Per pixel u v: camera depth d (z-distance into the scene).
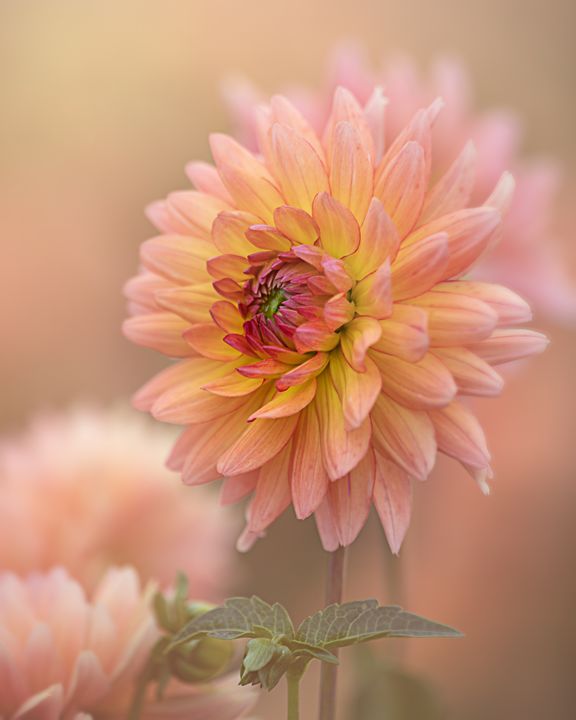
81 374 1.58
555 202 1.25
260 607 0.71
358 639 0.71
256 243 0.75
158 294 0.75
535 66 1.81
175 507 0.93
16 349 1.59
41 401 1.56
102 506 0.91
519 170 1.00
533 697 1.26
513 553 1.31
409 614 0.70
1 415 1.54
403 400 0.72
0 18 1.74
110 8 1.77
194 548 0.94
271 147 0.76
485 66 1.82
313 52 1.83
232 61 1.81
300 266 0.75
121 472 0.92
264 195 0.75
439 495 1.33
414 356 0.71
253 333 0.74
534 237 1.00
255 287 0.74
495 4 1.82
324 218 0.74
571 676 1.27
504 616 1.30
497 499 1.33
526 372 1.36
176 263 0.76
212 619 0.71
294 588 1.22
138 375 1.59
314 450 0.73
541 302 1.00
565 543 1.33
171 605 0.77
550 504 1.33
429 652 1.26
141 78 1.78
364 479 0.73
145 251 0.76
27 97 1.74
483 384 0.72
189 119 1.78
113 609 0.78
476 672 1.26
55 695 0.76
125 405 1.50
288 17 1.83
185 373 0.76
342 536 0.73
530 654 1.28
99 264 1.69
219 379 0.75
